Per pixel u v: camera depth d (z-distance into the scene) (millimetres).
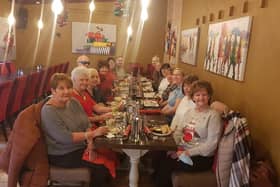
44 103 2059
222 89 3076
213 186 1942
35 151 1927
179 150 2127
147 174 2855
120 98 3672
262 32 2178
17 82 3682
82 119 2314
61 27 7535
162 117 2750
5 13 6820
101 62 4504
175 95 3275
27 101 4293
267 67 2062
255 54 2279
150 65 7410
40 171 1930
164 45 7715
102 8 7535
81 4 7461
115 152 2391
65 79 2055
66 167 2039
